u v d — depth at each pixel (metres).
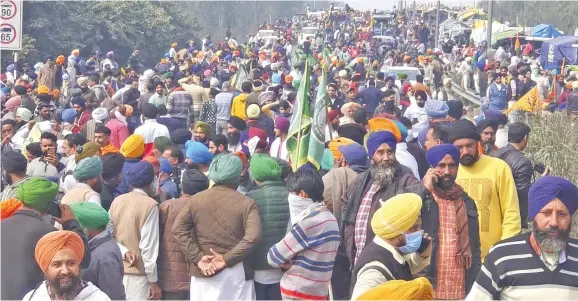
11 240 6.97
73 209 7.34
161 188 9.88
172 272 8.44
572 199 5.52
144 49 48.25
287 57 46.38
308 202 7.61
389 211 5.88
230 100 19.80
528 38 48.78
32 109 17.52
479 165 8.20
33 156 10.89
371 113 19.69
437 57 38.22
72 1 43.38
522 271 5.58
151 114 13.99
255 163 8.45
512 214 8.12
